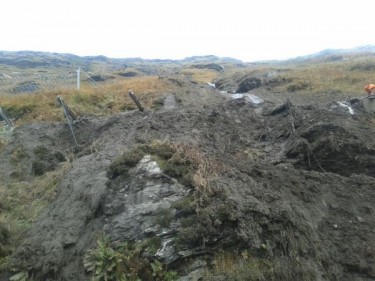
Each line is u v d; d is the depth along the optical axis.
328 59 62.78
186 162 7.64
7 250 7.83
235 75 44.06
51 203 8.73
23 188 10.95
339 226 7.37
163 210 6.62
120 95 21.48
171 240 6.17
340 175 10.32
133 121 13.23
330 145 11.62
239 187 7.05
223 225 6.19
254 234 6.16
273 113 16.98
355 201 8.27
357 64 34.47
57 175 10.90
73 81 31.45
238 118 16.05
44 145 14.11
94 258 6.26
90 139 13.98
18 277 6.81
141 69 79.31
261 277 5.70
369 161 11.27
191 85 30.70
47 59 106.31
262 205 6.67
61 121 17.34
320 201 7.95
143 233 6.39
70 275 6.47
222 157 9.12
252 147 13.08
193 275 5.74
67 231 7.30
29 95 21.16
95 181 8.11
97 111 19.02
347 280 6.35
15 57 121.62
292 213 6.85
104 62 124.31
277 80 33.34
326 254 6.56
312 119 14.52
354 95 24.50
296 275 6.00
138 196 7.04
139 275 5.93
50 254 6.96
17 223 8.77
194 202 6.52
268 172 8.48
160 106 19.86
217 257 5.93
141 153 7.93
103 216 7.09
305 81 30.88
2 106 19.50
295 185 8.19
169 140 9.03
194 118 13.54
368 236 7.18
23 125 16.11
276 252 6.17
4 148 14.19
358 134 12.77
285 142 13.09
